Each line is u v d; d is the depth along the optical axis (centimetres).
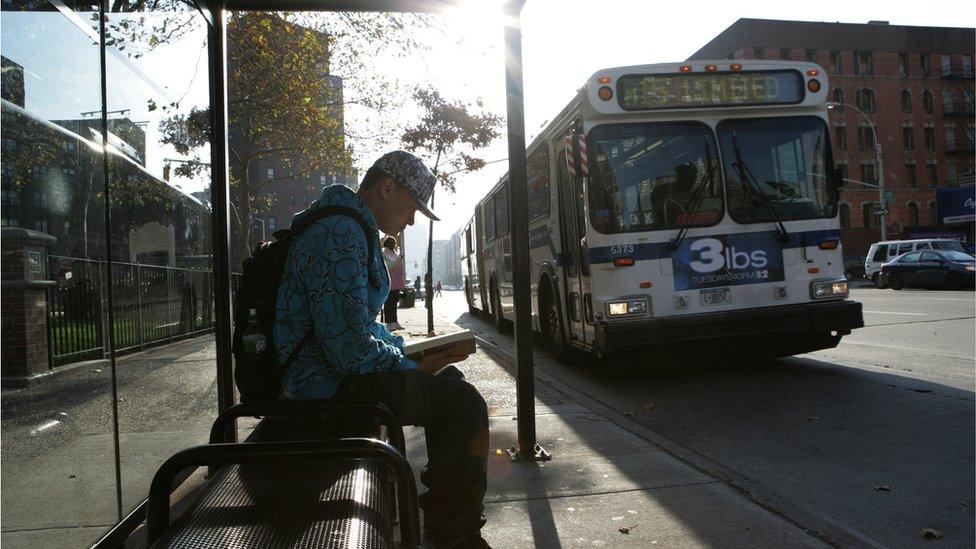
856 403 669
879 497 420
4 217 236
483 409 246
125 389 338
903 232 5781
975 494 418
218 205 434
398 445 223
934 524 377
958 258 2588
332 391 233
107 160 326
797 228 805
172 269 424
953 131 5966
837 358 949
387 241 1333
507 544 340
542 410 664
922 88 5922
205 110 436
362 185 255
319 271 221
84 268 301
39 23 259
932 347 1016
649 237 784
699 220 791
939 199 4628
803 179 816
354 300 220
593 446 517
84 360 296
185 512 162
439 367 266
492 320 1786
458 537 243
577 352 1004
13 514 236
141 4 355
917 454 502
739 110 817
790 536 342
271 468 195
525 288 491
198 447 175
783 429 591
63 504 271
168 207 416
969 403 645
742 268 791
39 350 258
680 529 353
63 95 280
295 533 150
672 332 760
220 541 146
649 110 799
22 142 248
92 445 298
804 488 441
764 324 770
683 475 439
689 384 811
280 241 236
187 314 436
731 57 5800
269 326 229
